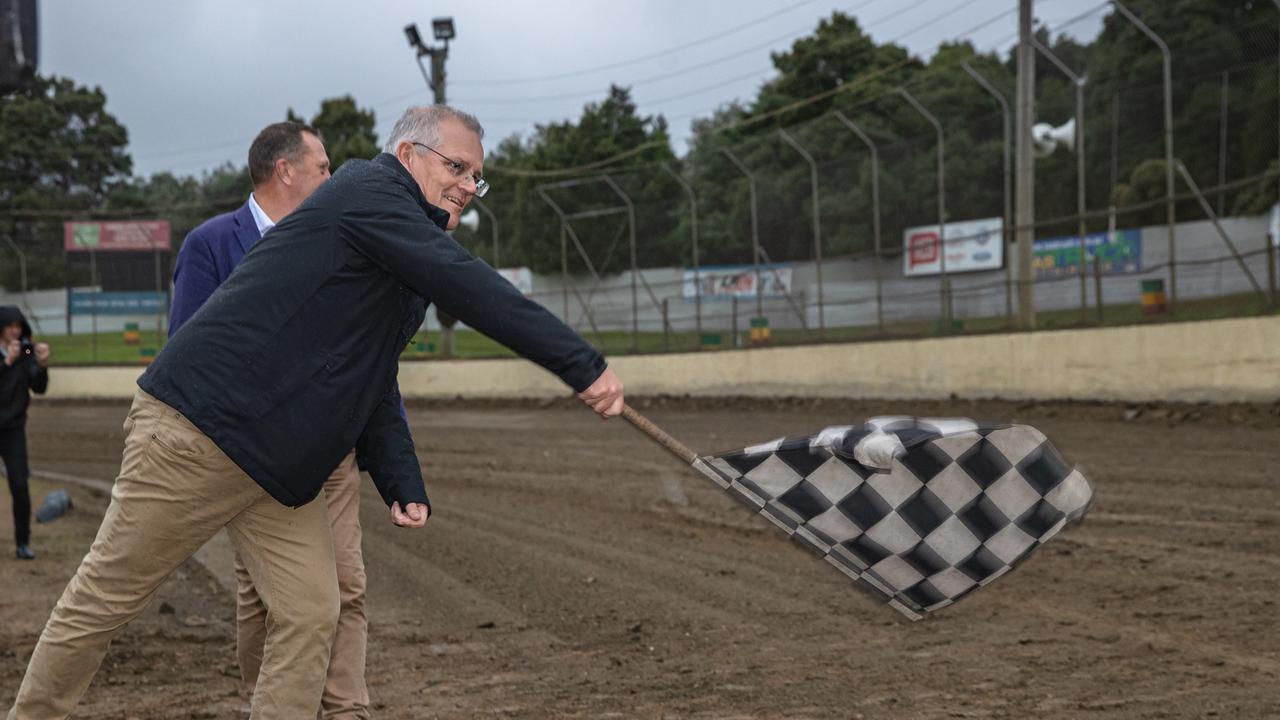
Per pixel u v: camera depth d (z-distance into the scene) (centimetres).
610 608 635
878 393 1894
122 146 6625
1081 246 1781
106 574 296
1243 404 1330
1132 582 629
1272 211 2148
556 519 962
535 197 3453
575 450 1480
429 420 2192
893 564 317
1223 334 1370
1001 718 414
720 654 527
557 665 520
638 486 1124
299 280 282
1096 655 496
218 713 452
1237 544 708
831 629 566
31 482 1371
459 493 1164
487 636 584
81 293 4775
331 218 285
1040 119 2795
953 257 2717
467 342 3741
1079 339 1561
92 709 459
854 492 313
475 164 324
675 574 717
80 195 6334
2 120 6256
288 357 281
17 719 305
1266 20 2300
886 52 4309
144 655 549
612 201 3331
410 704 461
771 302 2995
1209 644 504
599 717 434
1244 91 2397
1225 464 1012
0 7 338
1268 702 421
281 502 288
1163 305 1939
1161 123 2538
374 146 5475
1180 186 2494
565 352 289
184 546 295
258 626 410
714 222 3123
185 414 279
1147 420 1362
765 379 2117
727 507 956
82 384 3275
